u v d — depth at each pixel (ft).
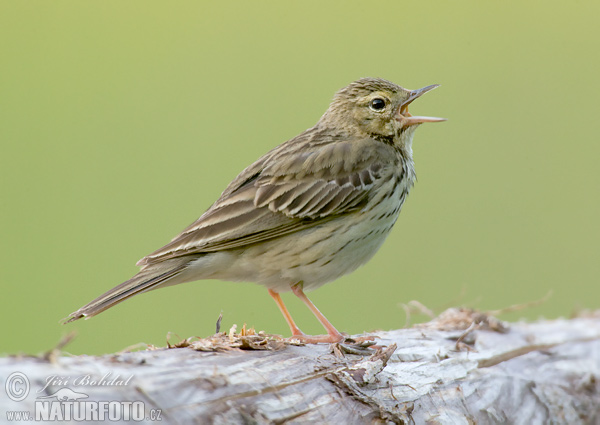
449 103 75.20
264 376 27.09
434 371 31.68
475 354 33.53
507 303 62.95
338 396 28.27
